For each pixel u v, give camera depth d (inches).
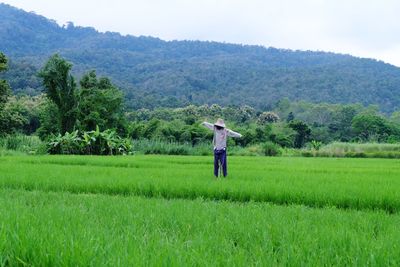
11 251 150.8
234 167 837.2
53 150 1475.1
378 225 259.3
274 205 343.9
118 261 138.4
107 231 198.4
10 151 1493.6
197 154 1843.0
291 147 2881.4
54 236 168.1
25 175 528.1
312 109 4955.7
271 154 2005.4
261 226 228.8
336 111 4616.1
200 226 237.1
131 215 257.9
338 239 196.1
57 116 1818.4
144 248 161.5
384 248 175.3
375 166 974.4
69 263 140.2
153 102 6003.9
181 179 505.0
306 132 3196.4
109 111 2043.6
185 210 286.0
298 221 251.8
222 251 172.9
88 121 1856.5
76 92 1867.6
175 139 2449.6
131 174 581.0
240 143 2731.3
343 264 164.7
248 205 328.8
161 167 799.1
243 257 159.6
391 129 3735.2
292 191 409.1
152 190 435.5
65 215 242.8
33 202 339.9
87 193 446.3
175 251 153.5
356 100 7785.4
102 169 666.8
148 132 2482.8
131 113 4057.6
